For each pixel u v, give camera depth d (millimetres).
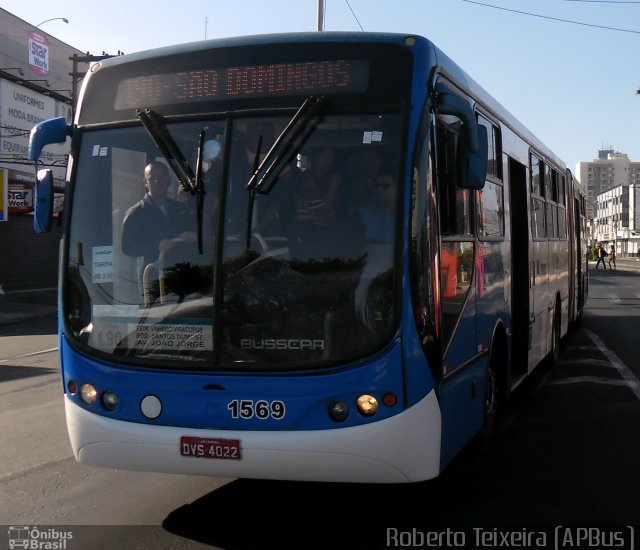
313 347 4293
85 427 4629
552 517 4922
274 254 4406
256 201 4469
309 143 4461
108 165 4871
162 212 4668
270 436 4254
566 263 12234
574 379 9797
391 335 4223
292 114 4531
